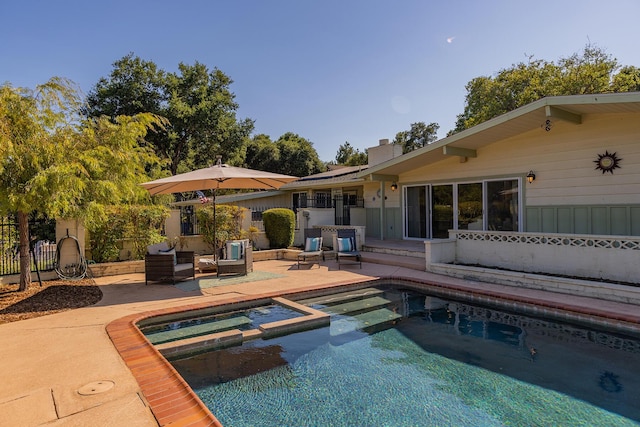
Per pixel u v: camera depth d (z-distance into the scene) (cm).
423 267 1007
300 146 4281
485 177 1179
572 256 785
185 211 1311
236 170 903
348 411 357
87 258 1031
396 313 686
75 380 369
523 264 868
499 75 2833
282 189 2080
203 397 385
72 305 670
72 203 785
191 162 3098
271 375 433
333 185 1761
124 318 586
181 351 493
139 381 366
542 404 363
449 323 625
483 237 952
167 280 870
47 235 1030
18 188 691
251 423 339
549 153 1024
